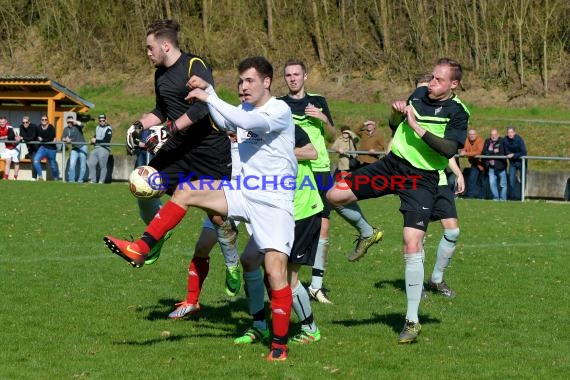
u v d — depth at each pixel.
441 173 18.95
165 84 15.30
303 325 14.22
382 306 17.48
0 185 46.66
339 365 12.71
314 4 81.81
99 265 21.28
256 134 13.01
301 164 14.22
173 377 11.85
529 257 24.27
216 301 17.59
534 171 51.03
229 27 83.50
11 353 12.93
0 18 90.88
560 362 13.15
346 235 28.55
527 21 76.75
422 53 77.88
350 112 71.69
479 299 18.41
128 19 87.75
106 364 12.45
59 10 89.19
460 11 78.00
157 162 15.91
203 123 15.55
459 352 13.69
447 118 14.67
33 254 22.84
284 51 82.50
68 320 15.30
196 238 26.58
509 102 72.31
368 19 82.62
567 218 35.06
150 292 18.14
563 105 71.19
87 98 83.50
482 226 31.80
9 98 59.09
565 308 17.48
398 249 25.45
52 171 53.03
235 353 13.34
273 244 13.01
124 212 33.78
